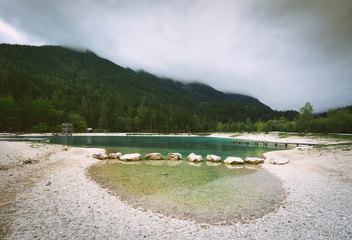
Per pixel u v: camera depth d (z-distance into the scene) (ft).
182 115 449.06
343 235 22.13
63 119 286.46
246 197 36.52
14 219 23.98
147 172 57.82
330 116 231.09
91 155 88.22
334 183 43.27
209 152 114.93
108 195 35.78
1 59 488.44
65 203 30.32
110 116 381.81
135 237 21.80
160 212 29.40
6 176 41.83
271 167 67.56
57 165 59.00
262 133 317.42
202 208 31.22
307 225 24.81
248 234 22.99
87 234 21.77
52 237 20.65
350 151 80.33
